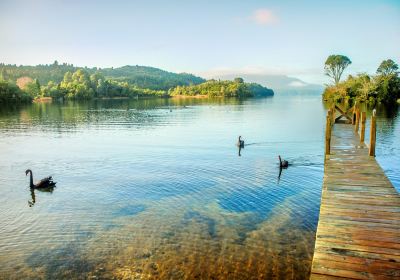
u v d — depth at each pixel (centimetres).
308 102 14600
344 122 4169
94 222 1565
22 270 1175
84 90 17262
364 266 830
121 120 6675
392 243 944
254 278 1079
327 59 14000
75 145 3747
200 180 2211
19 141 4088
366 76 10300
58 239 1400
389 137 3744
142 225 1514
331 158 2077
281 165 2525
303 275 1090
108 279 1105
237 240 1345
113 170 2534
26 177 2402
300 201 1786
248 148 3397
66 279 1113
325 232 1023
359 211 1194
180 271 1130
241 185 2084
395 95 9475
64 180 2295
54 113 8656
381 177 1641
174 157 2978
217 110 9431
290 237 1363
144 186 2102
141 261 1205
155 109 9994
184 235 1401
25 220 1608
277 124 5666
